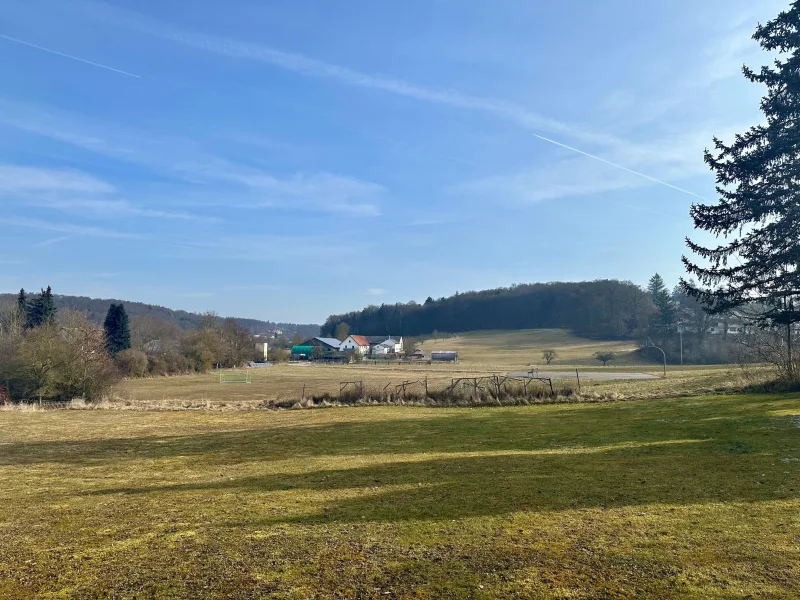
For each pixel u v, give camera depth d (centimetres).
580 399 2244
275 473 1003
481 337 11650
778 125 1727
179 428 1850
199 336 6819
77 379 3012
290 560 495
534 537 549
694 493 715
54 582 455
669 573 451
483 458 1085
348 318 16075
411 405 2328
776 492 704
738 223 1800
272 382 4909
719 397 1991
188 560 502
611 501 690
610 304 10550
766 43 1733
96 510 731
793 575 441
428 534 567
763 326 1927
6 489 916
